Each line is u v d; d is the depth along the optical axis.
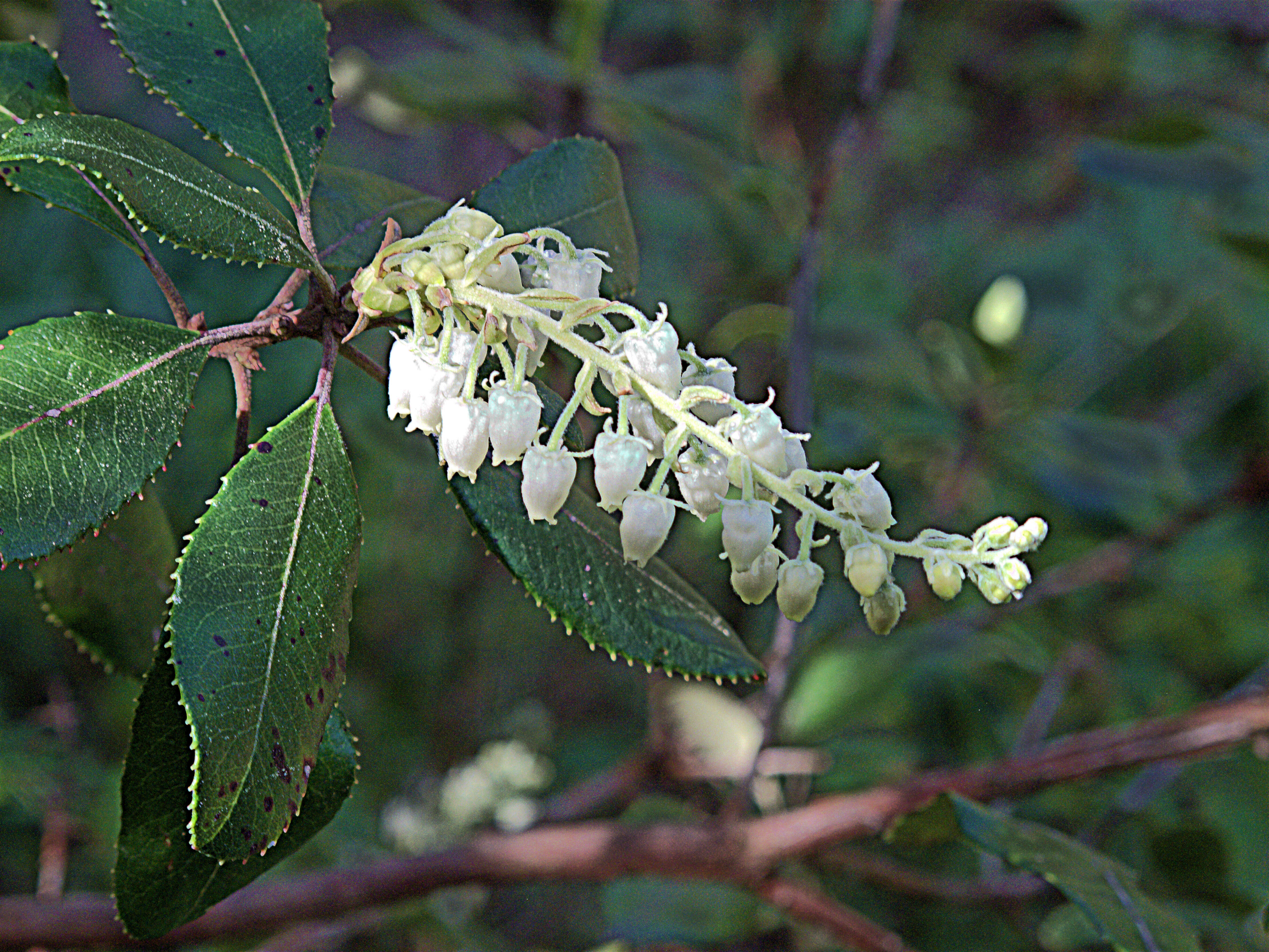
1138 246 5.67
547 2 6.04
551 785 5.27
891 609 1.32
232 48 1.60
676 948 3.33
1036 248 5.98
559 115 3.93
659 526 1.33
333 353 1.41
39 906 2.29
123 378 1.33
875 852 3.96
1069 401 5.06
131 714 4.40
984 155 7.04
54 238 4.67
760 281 4.95
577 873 2.62
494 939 4.12
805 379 2.96
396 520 5.22
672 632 1.59
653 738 3.60
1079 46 6.80
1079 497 4.11
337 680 1.31
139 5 1.58
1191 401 5.48
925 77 6.57
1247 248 4.11
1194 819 3.33
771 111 5.46
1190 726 2.53
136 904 1.46
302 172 1.58
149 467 1.31
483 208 1.77
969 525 4.41
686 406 1.33
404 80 3.80
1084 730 4.27
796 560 1.32
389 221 1.36
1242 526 4.54
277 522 1.29
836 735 3.92
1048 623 4.36
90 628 2.00
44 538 1.25
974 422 4.27
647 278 5.14
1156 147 4.05
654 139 4.04
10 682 4.65
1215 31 6.79
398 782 5.17
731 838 2.64
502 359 1.36
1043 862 2.04
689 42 6.84
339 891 2.49
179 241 1.31
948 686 4.26
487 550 1.50
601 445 1.34
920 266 6.37
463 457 1.34
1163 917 1.99
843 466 4.18
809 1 5.73
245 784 1.20
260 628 1.25
